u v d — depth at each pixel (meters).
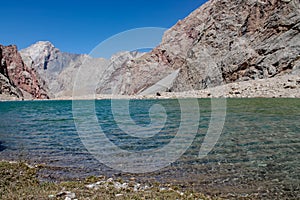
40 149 20.17
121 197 10.28
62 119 42.25
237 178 13.29
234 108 48.62
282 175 13.67
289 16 95.81
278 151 18.45
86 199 9.98
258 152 18.30
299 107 47.06
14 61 178.00
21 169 14.84
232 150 19.00
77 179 13.38
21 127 32.94
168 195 10.76
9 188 11.41
